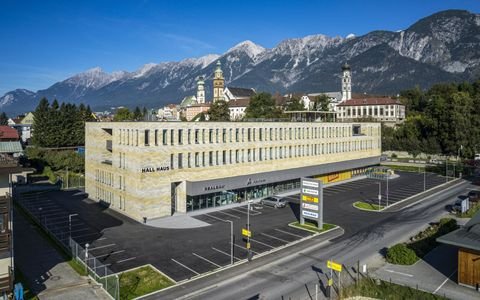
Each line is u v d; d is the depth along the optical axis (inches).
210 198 2188.7
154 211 1957.4
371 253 1441.9
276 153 2605.8
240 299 1069.8
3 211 997.2
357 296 1085.8
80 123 4741.6
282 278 1214.3
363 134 3513.8
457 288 1133.7
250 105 5310.0
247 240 1530.5
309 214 1786.4
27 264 1331.2
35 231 1744.6
